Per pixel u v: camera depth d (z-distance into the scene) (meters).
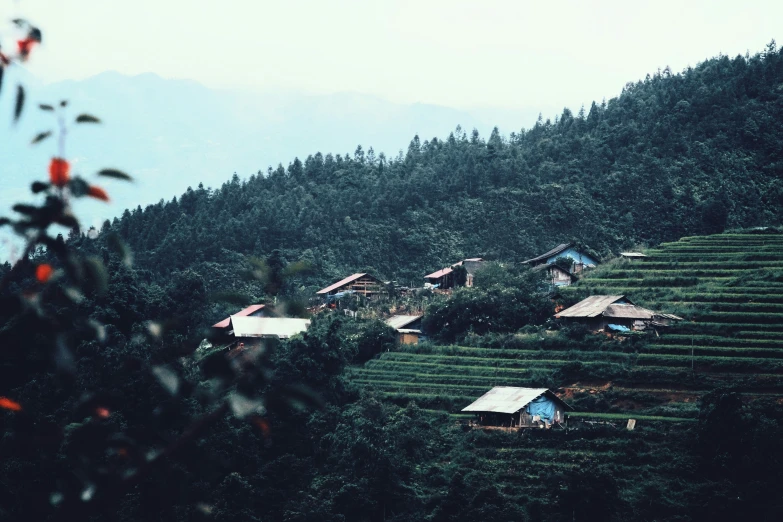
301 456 62.00
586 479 53.44
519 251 119.38
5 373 38.88
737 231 109.81
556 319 81.75
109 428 7.61
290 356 69.56
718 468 56.00
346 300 99.31
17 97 6.75
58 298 7.27
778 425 58.12
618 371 70.44
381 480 56.16
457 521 53.16
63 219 6.74
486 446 62.66
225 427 56.94
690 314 79.00
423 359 79.19
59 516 7.41
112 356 43.47
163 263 111.50
